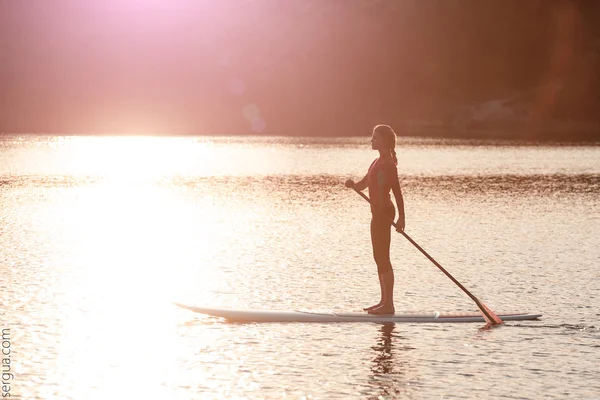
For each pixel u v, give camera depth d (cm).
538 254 1681
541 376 848
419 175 4150
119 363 886
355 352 937
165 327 1048
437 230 2073
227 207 2648
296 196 3038
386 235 1102
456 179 3884
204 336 1009
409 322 1087
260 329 1042
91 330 1029
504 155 6097
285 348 953
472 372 862
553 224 2188
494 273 1459
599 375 852
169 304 1188
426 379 838
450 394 791
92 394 788
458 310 1161
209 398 780
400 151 6688
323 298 1241
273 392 796
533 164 5034
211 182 3744
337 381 830
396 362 898
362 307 1180
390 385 818
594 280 1391
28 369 862
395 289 1313
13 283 1327
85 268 1488
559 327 1062
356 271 1476
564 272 1470
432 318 1091
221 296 1255
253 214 2439
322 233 2008
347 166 4903
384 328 1050
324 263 1564
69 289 1288
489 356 923
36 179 3866
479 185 3528
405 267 1523
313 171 4488
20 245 1769
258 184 3616
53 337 990
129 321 1077
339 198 2964
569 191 3225
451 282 1376
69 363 885
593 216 2377
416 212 2497
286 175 4178
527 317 1104
